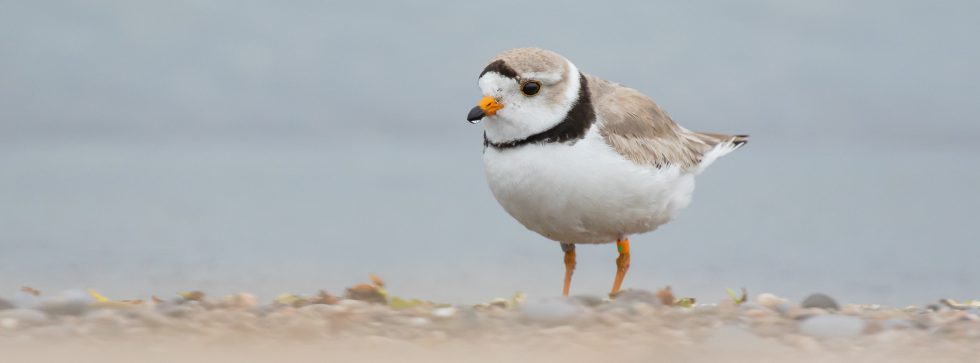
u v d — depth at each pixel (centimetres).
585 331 745
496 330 743
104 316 749
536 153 912
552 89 912
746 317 782
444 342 718
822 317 761
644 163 938
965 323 777
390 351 689
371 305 816
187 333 721
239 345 697
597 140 917
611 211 930
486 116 910
